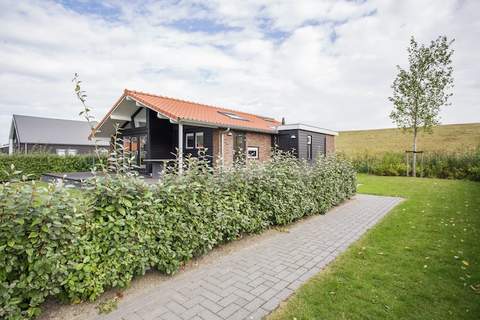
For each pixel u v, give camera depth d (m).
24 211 2.17
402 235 4.62
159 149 12.55
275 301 2.68
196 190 3.55
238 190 4.27
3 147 34.72
